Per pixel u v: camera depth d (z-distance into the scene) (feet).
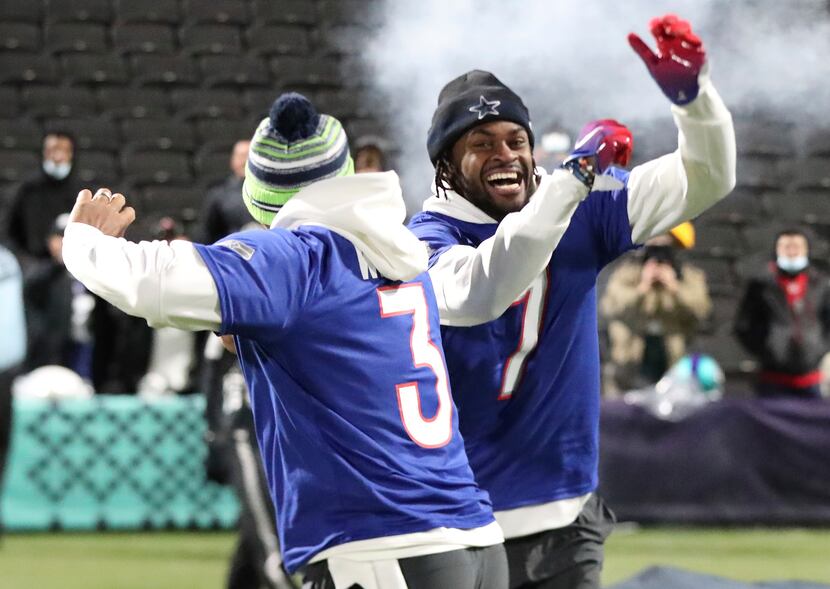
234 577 24.54
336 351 12.21
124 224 12.73
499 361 15.48
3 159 58.59
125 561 34.06
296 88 64.95
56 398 39.70
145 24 66.03
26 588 29.86
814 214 63.21
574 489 15.93
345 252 12.47
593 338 16.01
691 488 40.01
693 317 41.83
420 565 11.98
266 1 67.31
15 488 39.45
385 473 12.09
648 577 27.50
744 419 40.22
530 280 14.08
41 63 63.57
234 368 24.53
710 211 62.08
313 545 12.16
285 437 12.30
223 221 32.14
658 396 40.22
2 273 32.45
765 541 37.83
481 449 15.76
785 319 43.62
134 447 40.14
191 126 62.85
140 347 41.39
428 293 13.05
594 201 15.70
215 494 40.60
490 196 15.64
